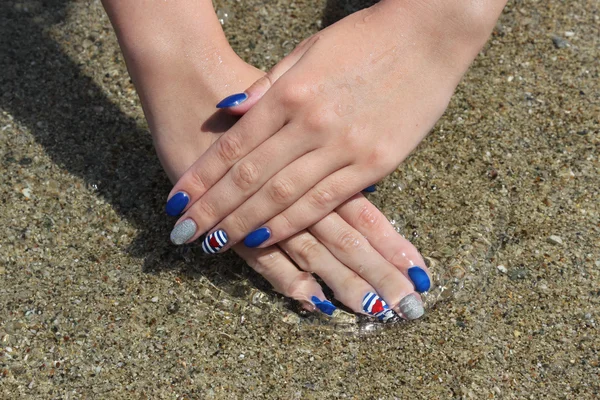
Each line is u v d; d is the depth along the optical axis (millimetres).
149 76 691
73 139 775
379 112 674
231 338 693
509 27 831
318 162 671
